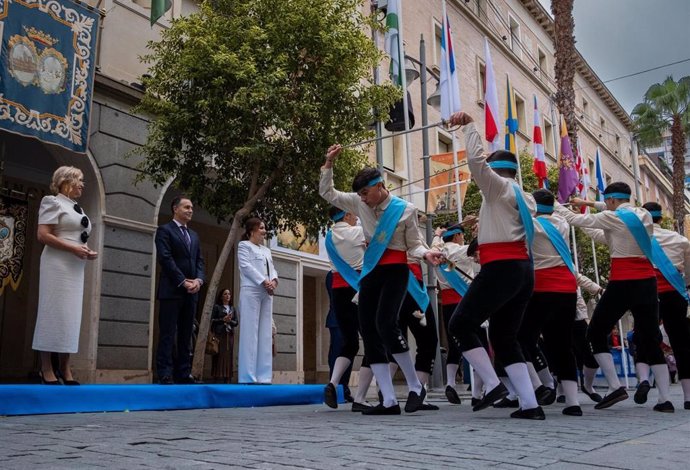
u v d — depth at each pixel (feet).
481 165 14.47
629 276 18.74
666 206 178.70
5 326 35.47
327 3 29.09
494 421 14.40
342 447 9.89
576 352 25.26
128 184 32.94
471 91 74.33
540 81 94.22
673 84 107.65
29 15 27.43
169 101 29.09
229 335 38.29
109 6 33.22
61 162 31.04
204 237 48.03
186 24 28.43
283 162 28.76
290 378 42.32
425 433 11.84
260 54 27.58
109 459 8.74
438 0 69.72
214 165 32.65
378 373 16.83
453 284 22.97
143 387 18.44
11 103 26.53
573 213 19.07
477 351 14.93
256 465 8.18
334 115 29.22
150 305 33.19
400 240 16.22
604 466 8.17
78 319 18.34
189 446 10.05
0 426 13.09
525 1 95.76
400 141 59.41
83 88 29.63
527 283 14.74
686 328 19.43
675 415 16.53
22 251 30.63
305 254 45.14
